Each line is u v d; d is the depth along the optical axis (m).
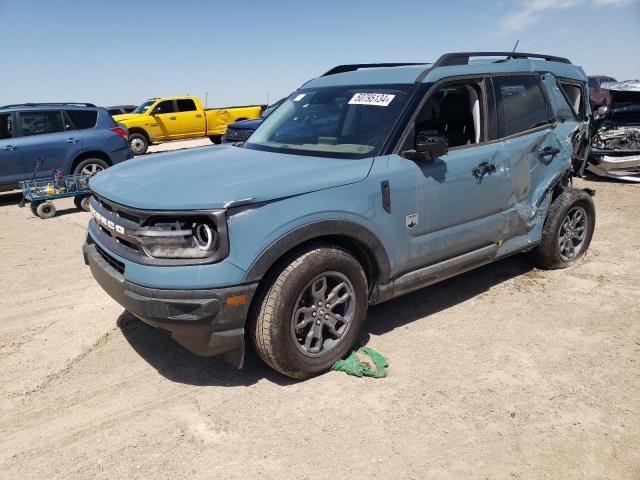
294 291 3.18
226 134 14.80
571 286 4.97
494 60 4.72
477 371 3.55
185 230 2.98
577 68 5.69
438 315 4.41
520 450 2.78
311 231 3.20
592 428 2.96
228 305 2.99
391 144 3.69
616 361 3.65
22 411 3.21
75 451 2.84
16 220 8.96
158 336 4.13
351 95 4.24
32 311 4.71
